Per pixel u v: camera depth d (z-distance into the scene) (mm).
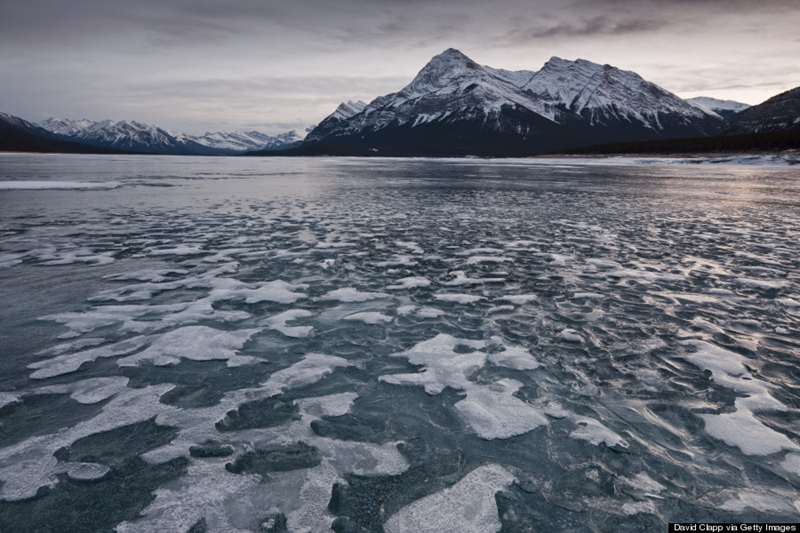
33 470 2582
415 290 6133
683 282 6570
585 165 61344
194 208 14367
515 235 10250
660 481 2578
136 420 3086
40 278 6480
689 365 3986
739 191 22141
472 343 4430
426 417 3189
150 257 7824
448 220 12305
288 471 2607
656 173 40062
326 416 3186
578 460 2742
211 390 3510
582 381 3705
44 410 3195
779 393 3529
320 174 36938
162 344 4309
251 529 2178
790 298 5852
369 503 2377
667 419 3182
